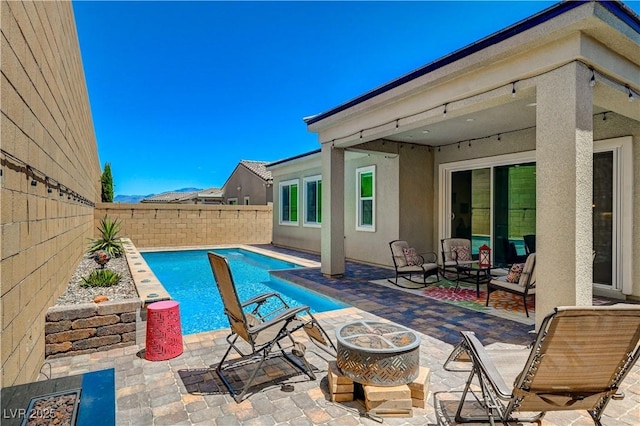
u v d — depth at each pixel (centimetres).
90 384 216
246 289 900
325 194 912
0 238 242
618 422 288
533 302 660
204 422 286
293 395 330
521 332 499
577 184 410
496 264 878
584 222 416
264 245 1738
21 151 301
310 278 895
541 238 443
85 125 1033
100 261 760
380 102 685
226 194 3058
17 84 291
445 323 539
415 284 823
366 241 1114
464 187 960
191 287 964
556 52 421
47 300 413
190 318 689
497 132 835
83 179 964
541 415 286
